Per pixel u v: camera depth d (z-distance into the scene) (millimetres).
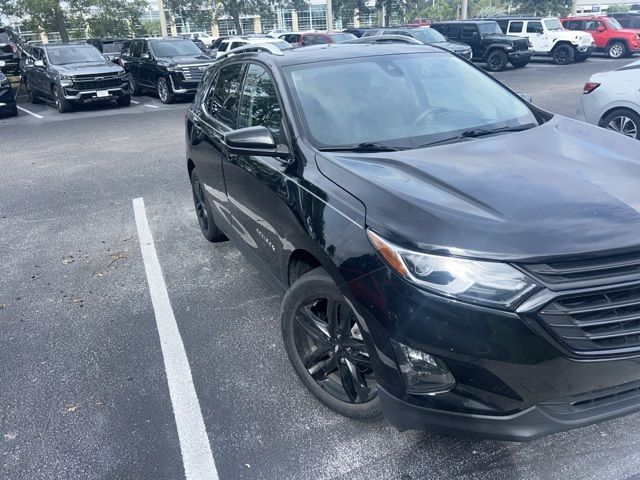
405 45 4387
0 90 15477
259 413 3133
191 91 16828
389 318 2334
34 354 3861
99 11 29969
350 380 2842
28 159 10266
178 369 3592
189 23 47656
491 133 3449
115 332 4094
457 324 2197
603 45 26203
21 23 28141
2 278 5133
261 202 3471
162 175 8523
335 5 50562
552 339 2127
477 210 2408
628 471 2580
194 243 5723
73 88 15898
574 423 2279
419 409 2367
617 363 2188
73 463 2846
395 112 3549
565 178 2670
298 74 3717
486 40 22672
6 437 3057
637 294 2191
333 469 2709
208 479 2697
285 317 3092
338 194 2748
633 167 2818
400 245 2336
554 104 12906
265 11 40844
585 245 2174
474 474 2621
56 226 6469
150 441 2969
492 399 2236
